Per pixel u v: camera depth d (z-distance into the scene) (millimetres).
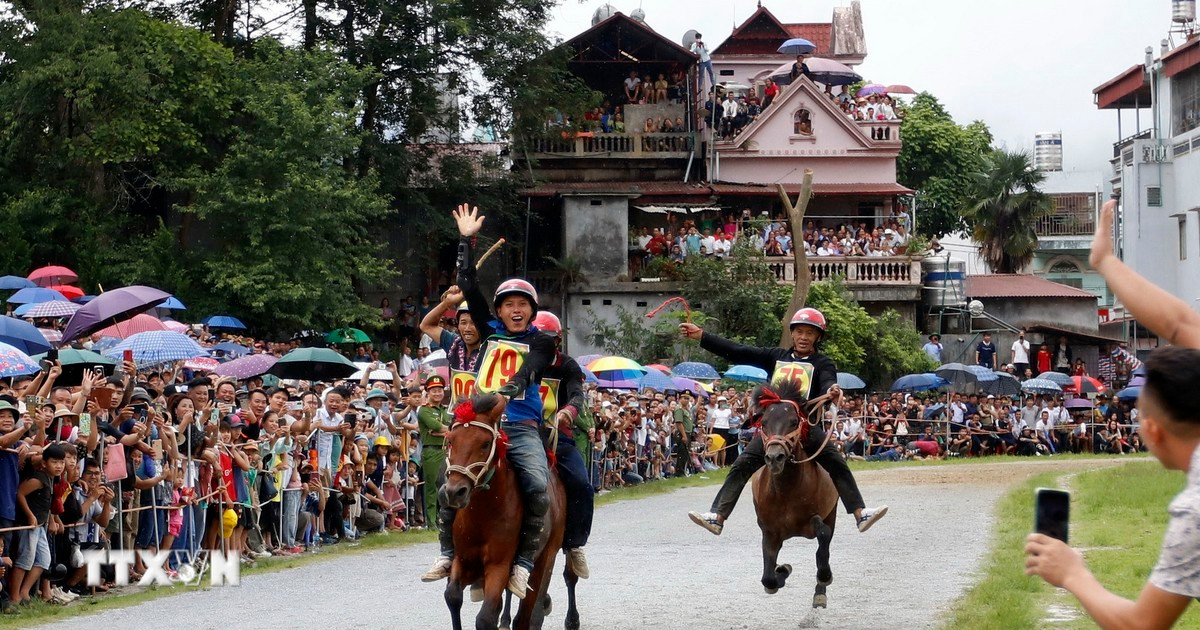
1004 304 46719
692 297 40062
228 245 32125
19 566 11484
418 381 19312
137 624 10789
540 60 40125
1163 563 4211
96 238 31500
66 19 30969
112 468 12859
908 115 59031
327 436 17078
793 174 45375
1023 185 53125
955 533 17391
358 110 33062
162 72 31766
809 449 10742
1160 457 4387
